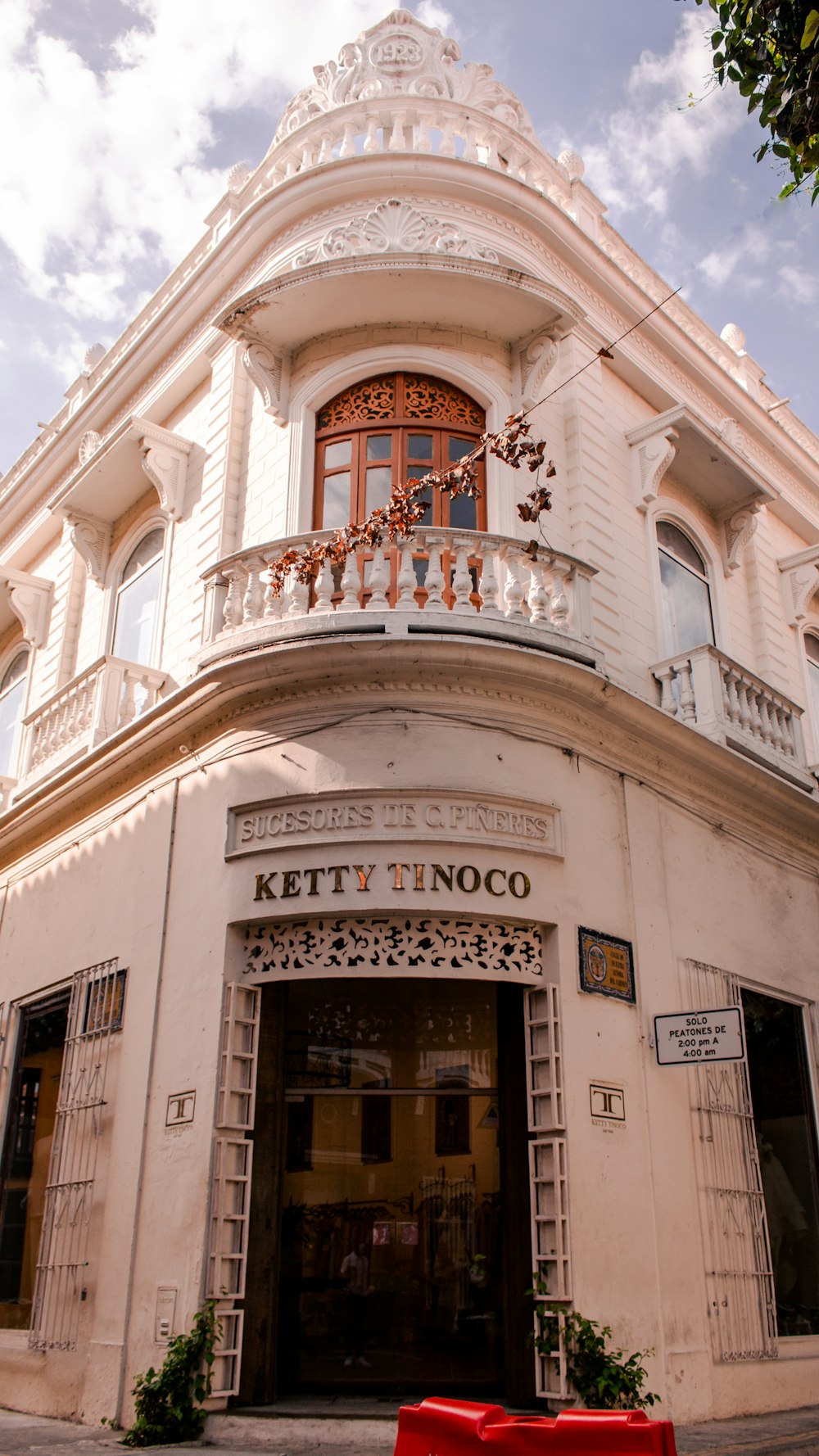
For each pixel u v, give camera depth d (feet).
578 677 29.63
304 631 29.04
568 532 35.91
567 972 27.91
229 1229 25.96
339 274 33.37
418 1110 27.81
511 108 41.11
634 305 41.68
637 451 39.47
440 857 27.22
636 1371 24.57
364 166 36.37
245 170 43.29
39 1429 26.22
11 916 39.96
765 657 43.80
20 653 51.06
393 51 39.32
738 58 22.49
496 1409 15.39
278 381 35.91
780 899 37.73
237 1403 24.80
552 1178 25.95
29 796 38.24
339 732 28.50
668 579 40.24
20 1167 35.14
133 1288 27.20
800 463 50.83
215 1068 27.09
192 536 38.06
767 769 36.27
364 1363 26.04
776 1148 33.99
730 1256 29.96
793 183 22.61
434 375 35.40
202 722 31.22
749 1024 34.55
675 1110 29.89
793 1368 30.81
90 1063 32.01
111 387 45.16
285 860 27.96
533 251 38.50
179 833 31.32
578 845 29.58
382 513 29.60
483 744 28.63
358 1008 28.60
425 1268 26.66
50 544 51.19
